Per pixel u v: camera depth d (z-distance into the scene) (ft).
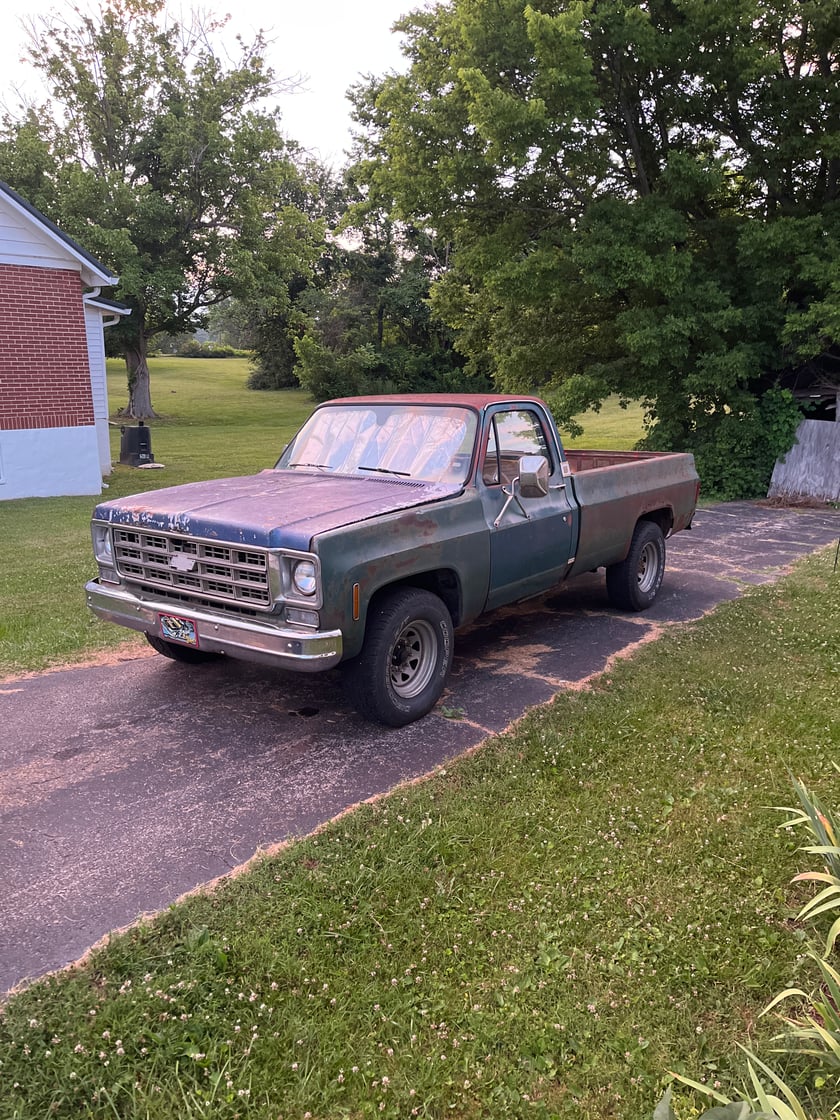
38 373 47.96
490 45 47.21
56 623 22.75
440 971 9.32
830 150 44.91
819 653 19.75
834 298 43.37
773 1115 6.11
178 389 182.39
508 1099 7.70
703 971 9.25
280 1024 8.52
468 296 68.23
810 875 9.44
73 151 118.01
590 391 50.75
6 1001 8.78
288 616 13.96
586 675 18.86
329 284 174.60
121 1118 7.50
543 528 19.11
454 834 11.98
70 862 11.33
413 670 16.46
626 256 44.75
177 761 14.51
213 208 122.52
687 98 47.96
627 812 12.69
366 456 18.75
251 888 10.68
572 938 9.83
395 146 53.21
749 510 44.47
